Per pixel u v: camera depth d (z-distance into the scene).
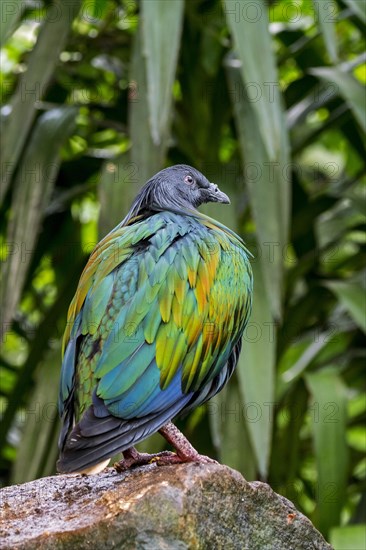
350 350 13.78
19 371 13.34
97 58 14.64
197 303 8.46
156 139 10.39
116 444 7.62
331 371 12.94
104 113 14.08
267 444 10.95
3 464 14.48
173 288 8.34
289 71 15.73
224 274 8.82
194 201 10.16
